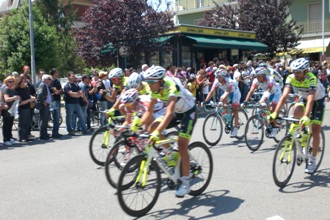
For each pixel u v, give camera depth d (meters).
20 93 8.86
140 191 4.02
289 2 24.80
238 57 22.14
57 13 30.19
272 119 4.97
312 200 4.35
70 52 27.20
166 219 3.92
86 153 7.46
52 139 9.28
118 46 16.69
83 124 9.94
